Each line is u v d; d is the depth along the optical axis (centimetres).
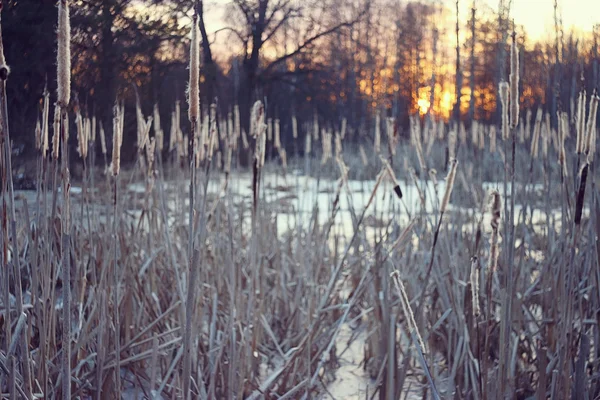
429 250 389
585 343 244
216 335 324
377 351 344
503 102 237
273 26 2342
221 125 444
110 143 809
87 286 316
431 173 276
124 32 1007
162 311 351
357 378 348
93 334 253
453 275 324
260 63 2541
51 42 877
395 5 2275
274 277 457
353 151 1220
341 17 2627
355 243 465
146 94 1063
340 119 2175
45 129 231
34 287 217
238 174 452
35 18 868
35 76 871
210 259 413
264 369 351
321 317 351
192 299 185
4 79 167
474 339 296
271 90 2411
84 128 292
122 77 922
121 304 304
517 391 294
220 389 286
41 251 236
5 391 213
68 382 166
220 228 413
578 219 235
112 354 258
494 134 379
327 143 458
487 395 229
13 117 807
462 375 290
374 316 356
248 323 293
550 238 349
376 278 356
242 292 358
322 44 2662
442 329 358
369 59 2469
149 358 310
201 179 309
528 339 319
